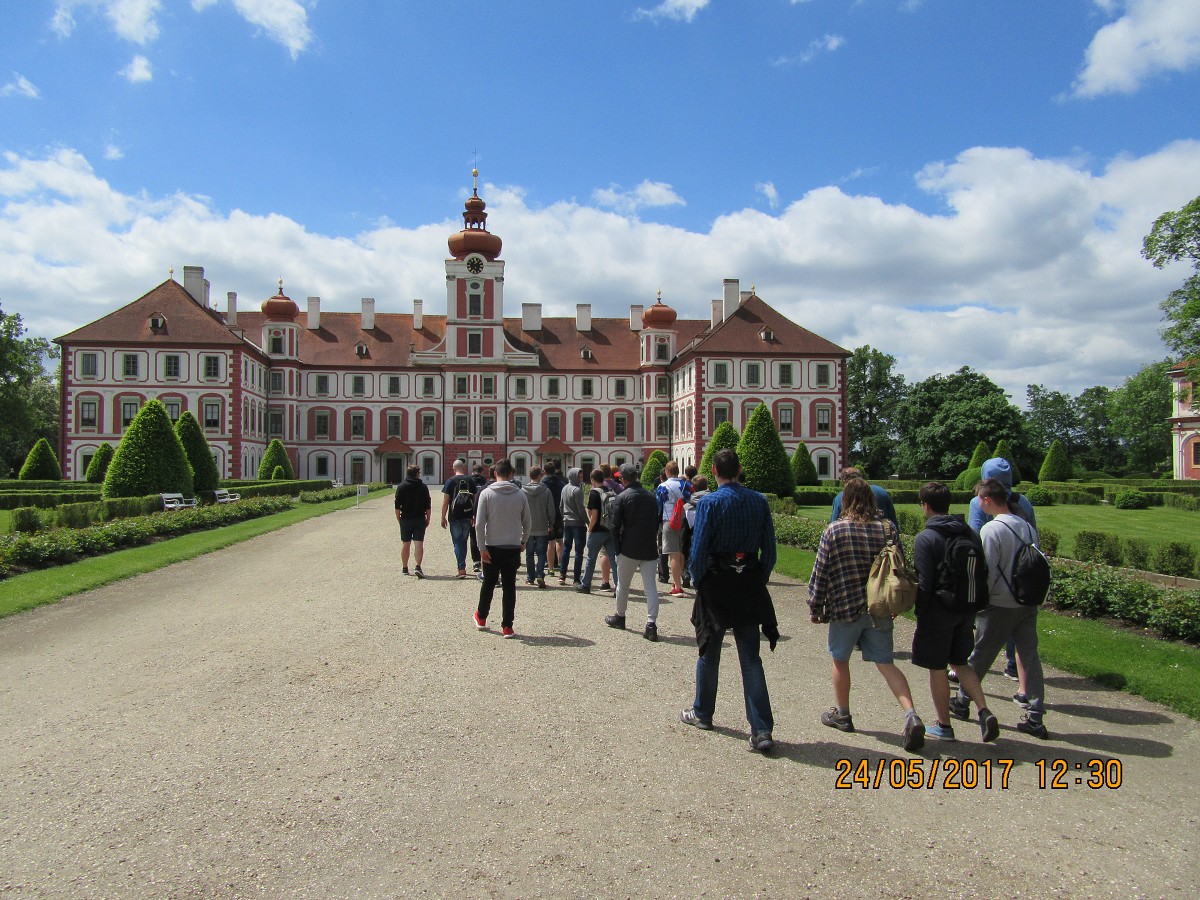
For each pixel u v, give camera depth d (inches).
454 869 185.5
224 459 2354.8
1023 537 286.0
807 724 287.3
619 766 246.5
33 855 190.5
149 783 231.6
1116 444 4347.9
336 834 201.8
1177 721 296.2
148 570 640.4
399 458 2856.8
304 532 976.3
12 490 1526.8
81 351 2319.1
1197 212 1221.7
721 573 270.8
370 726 280.2
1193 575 573.0
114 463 1185.4
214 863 187.5
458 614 475.5
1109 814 217.9
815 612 278.7
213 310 2650.1
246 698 310.7
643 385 2886.3
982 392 2893.7
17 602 487.2
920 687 339.0
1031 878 184.1
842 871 186.4
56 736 269.4
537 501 566.3
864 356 3668.8
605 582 574.6
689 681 340.5
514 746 262.2
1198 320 1263.5
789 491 1529.3
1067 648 382.6
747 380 2506.2
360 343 2886.3
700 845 197.5
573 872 184.4
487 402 2864.2
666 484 565.3
